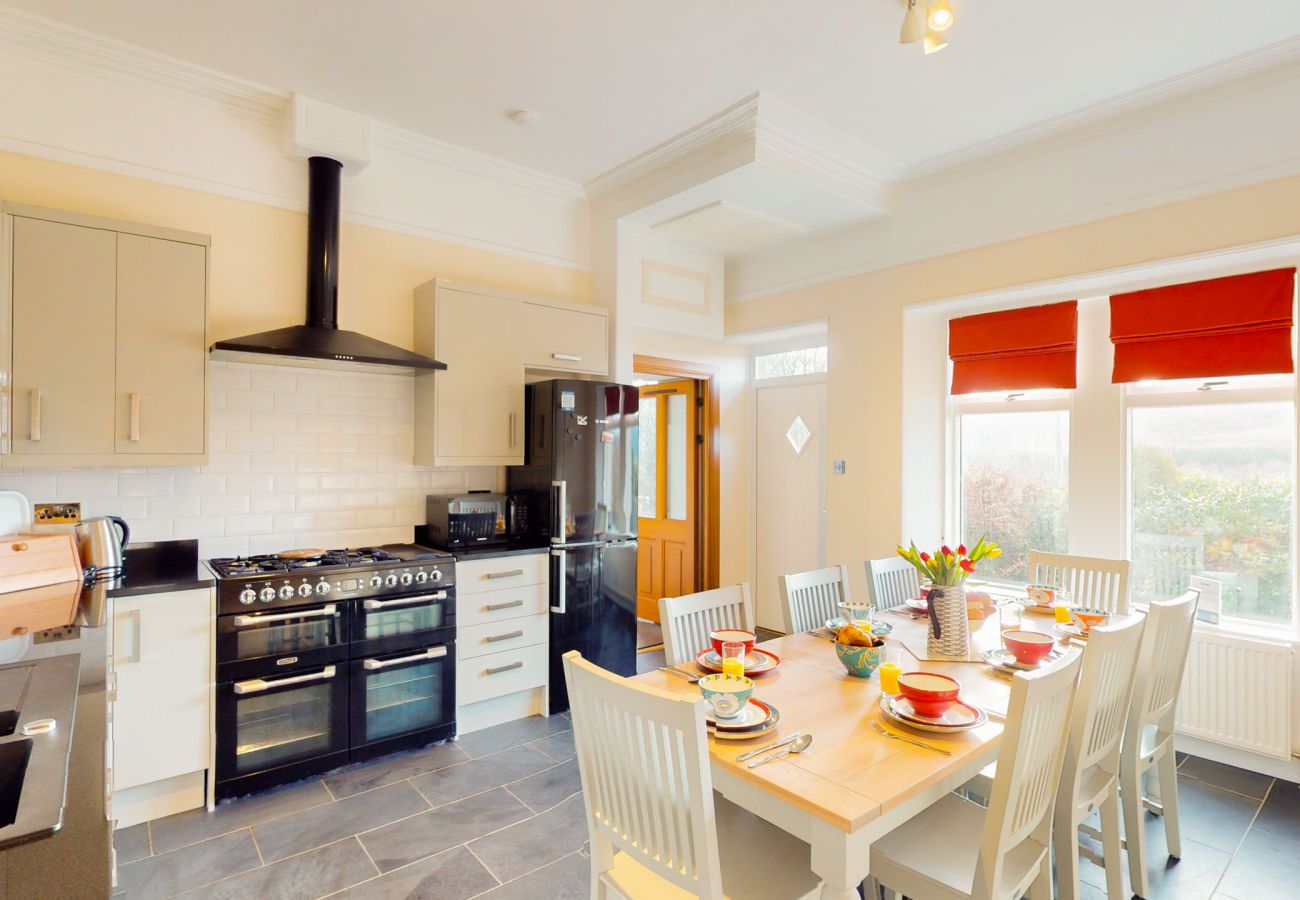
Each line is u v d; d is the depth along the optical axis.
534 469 3.66
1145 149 2.99
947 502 3.99
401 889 2.09
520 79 2.90
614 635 3.76
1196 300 2.99
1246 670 2.83
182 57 2.73
